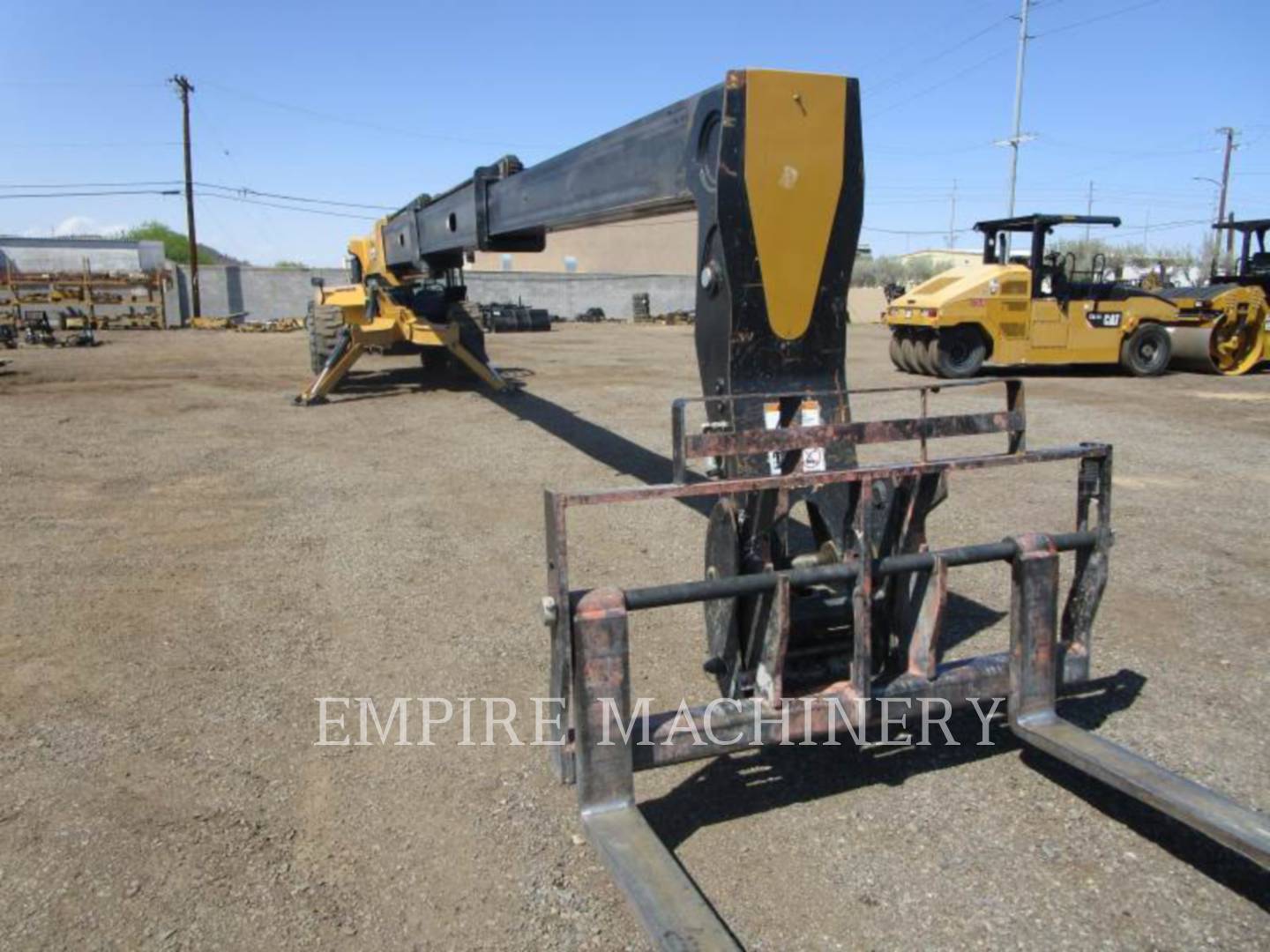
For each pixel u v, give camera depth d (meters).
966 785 3.21
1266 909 2.57
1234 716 3.63
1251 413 11.11
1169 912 2.56
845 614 3.45
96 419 11.02
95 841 2.90
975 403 12.28
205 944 2.47
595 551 5.83
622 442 9.46
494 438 9.67
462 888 2.70
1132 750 3.37
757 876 2.74
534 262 49.47
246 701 3.86
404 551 5.85
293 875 2.75
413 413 11.41
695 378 15.09
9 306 28.34
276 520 6.59
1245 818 2.60
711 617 3.59
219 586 5.23
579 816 2.92
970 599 4.89
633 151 4.44
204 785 3.23
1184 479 7.62
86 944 2.46
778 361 3.49
